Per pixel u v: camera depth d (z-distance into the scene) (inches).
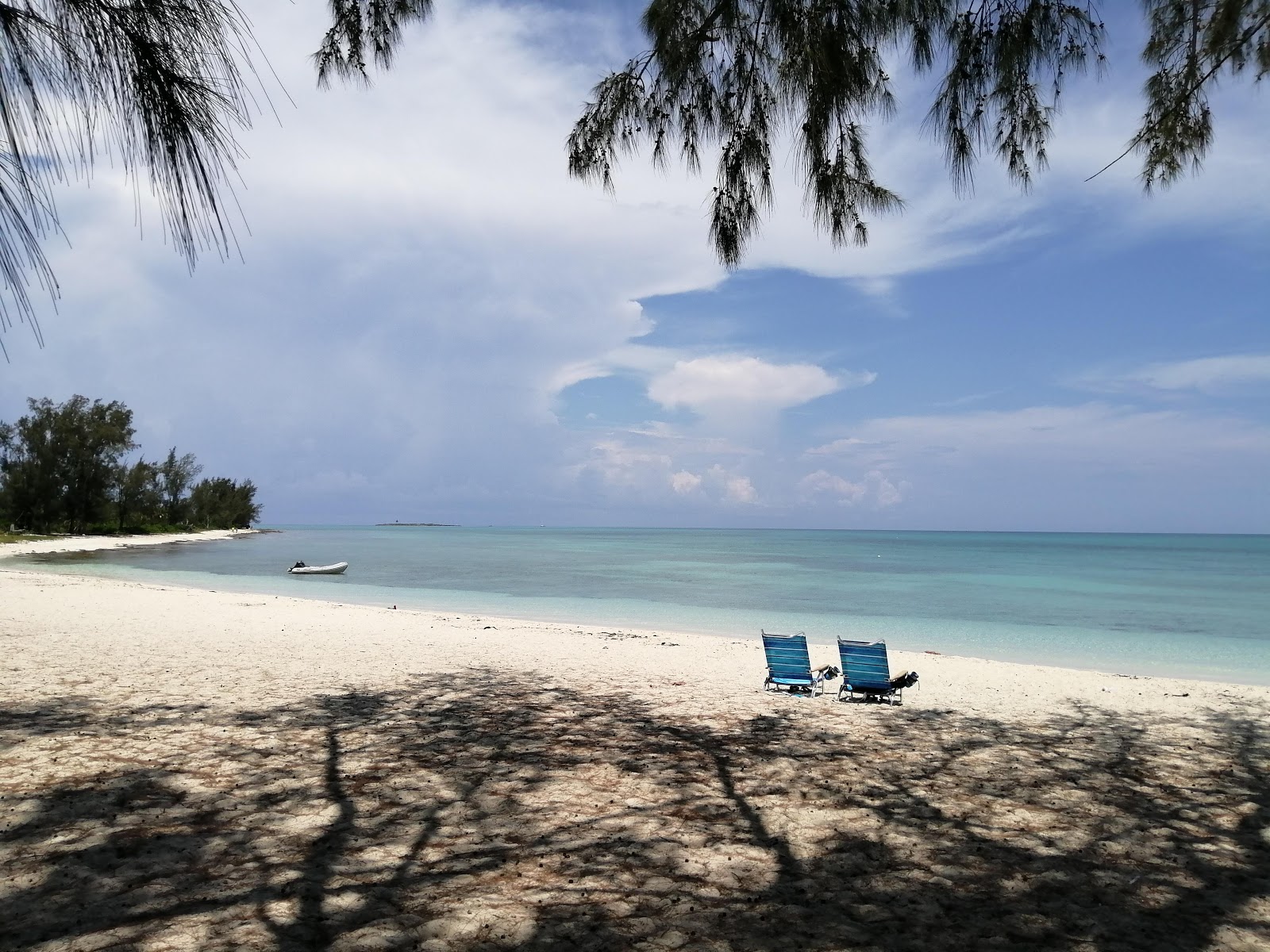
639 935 132.9
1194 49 160.9
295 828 179.3
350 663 420.2
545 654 482.0
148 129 67.9
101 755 228.8
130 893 142.0
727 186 182.4
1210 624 768.9
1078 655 582.2
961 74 161.9
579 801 206.2
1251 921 143.7
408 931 131.4
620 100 184.2
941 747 277.3
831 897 151.3
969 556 2588.6
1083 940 135.0
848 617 808.3
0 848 160.2
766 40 168.1
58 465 2632.9
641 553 2561.5
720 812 202.2
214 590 932.6
